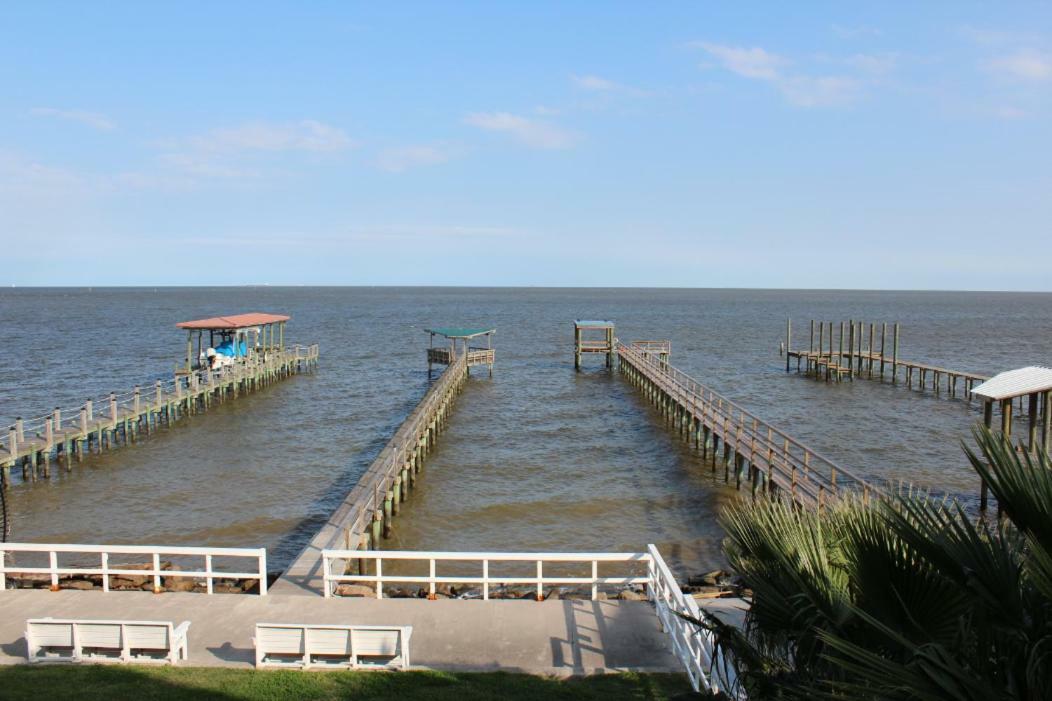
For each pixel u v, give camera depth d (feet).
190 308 541.75
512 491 87.97
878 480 91.81
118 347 245.65
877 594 16.33
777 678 18.39
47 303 625.82
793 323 404.77
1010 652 13.64
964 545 14.76
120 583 49.65
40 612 39.63
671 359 223.51
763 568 20.22
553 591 56.18
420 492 87.76
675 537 72.43
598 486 89.81
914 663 13.07
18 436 93.56
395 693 31.24
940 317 471.62
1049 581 12.37
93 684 31.58
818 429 122.72
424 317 453.58
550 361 222.28
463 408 142.72
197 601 41.32
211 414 135.23
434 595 42.55
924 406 144.25
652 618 39.58
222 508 81.46
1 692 30.63
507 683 32.35
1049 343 281.13
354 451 107.96
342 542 53.47
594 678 32.96
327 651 33.27
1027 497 13.64
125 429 112.27
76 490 87.76
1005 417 74.69
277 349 200.34
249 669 33.37
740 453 84.28
